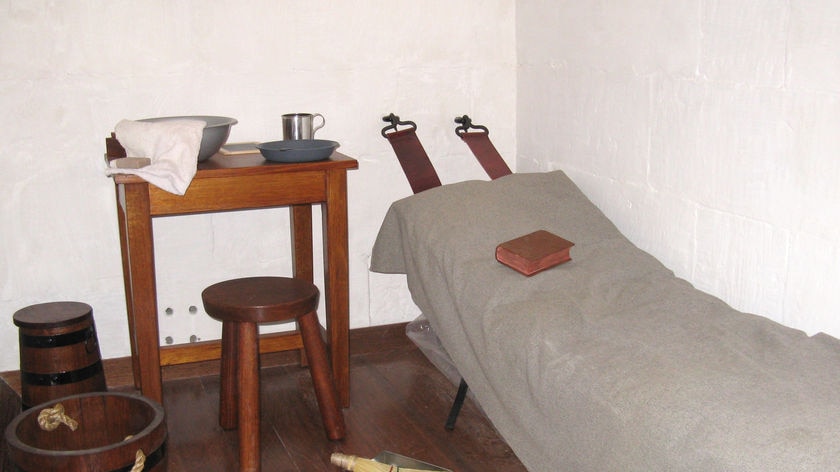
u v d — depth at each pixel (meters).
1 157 2.21
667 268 1.88
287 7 2.36
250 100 2.38
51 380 2.08
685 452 1.16
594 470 1.33
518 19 2.56
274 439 2.07
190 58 2.31
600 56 2.14
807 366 1.33
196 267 2.45
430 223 2.00
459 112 2.60
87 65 2.23
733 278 1.73
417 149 2.40
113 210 2.34
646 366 1.36
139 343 1.97
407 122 2.46
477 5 2.54
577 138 2.29
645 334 1.48
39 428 1.54
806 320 1.54
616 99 2.08
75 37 2.20
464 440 2.05
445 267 1.88
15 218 2.26
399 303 2.69
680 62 1.83
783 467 1.07
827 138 1.46
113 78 2.26
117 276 2.39
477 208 2.01
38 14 2.16
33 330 2.06
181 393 2.36
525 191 2.10
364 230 2.59
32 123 2.22
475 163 2.66
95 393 1.62
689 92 1.81
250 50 2.35
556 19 2.34
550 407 1.44
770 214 1.61
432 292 1.93
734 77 1.67
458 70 2.56
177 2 2.26
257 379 1.87
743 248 1.69
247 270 2.50
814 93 1.48
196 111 2.35
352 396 2.31
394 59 2.49
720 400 1.23
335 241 2.11
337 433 2.04
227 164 2.02
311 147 2.08
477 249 1.88
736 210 1.70
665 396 1.26
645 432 1.23
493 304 1.70
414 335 2.43
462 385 2.06
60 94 2.22
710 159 1.76
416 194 2.13
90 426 1.61
